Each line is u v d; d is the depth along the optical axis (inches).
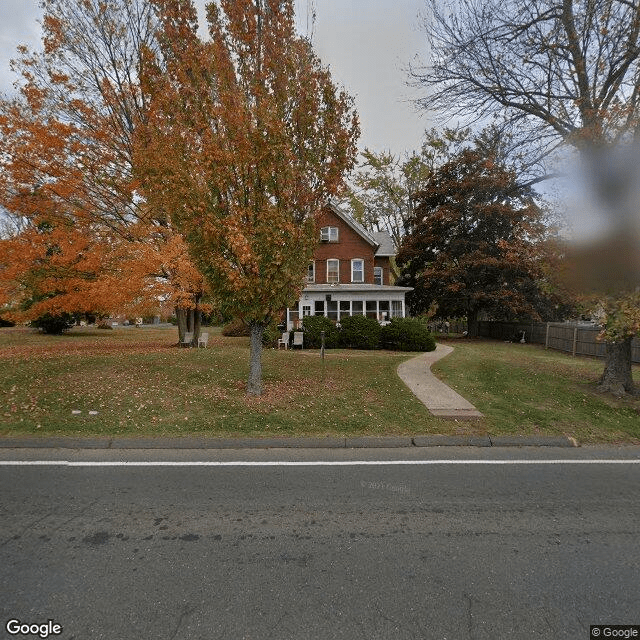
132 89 510.6
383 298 891.4
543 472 197.3
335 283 1014.4
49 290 503.5
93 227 535.2
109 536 133.2
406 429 261.0
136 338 925.8
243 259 284.0
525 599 104.7
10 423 249.6
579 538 135.7
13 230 885.2
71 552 123.4
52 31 491.8
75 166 479.8
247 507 155.5
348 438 241.6
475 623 96.0
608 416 297.6
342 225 1075.3
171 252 486.0
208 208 290.7
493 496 168.2
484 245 943.7
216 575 113.0
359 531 138.5
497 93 435.8
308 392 343.9
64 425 250.2
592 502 163.9
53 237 461.4
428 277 1000.2
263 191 299.9
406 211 1486.2
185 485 175.6
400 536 135.5
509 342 969.5
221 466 199.5
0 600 101.7
